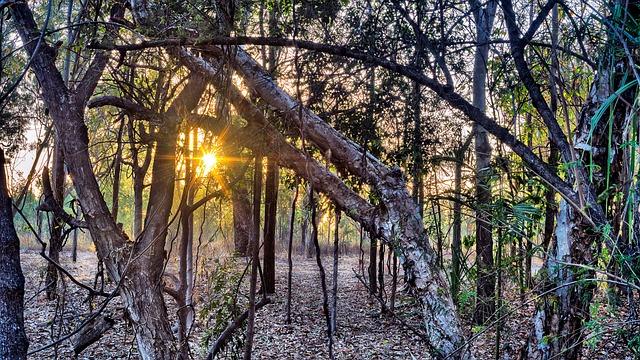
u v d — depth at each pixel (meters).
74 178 4.52
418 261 5.06
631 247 2.43
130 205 14.73
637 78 1.93
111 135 7.52
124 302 4.48
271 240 12.04
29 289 10.63
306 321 9.90
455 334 4.54
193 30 3.69
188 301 5.32
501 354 4.52
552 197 4.31
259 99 4.91
